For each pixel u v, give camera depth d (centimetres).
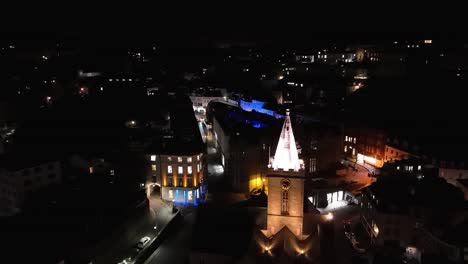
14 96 15988
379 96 15800
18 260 6150
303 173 6047
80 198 8794
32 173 9475
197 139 12200
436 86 15488
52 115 14762
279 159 6141
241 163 11081
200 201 10688
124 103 17138
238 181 11144
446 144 11662
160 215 9775
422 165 10275
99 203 8456
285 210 6272
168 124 14688
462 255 6638
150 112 16050
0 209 9750
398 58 17812
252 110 15962
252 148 11100
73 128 13812
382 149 12962
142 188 10275
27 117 15262
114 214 8244
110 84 19938
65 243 6769
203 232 6053
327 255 6706
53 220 7581
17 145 12594
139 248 8144
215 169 13175
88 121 14438
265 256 5650
